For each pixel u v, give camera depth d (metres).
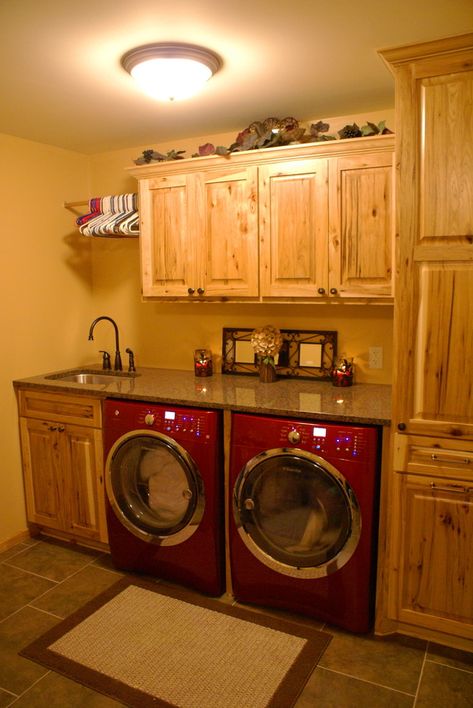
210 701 1.89
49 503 3.06
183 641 2.21
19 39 1.83
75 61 2.02
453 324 1.93
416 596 2.13
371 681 1.98
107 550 2.99
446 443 2.00
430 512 2.06
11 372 3.07
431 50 1.79
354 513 2.14
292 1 1.61
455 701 1.88
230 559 2.46
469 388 1.94
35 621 2.36
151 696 1.92
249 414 2.37
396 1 1.63
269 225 2.60
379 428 2.14
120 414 2.63
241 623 2.32
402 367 2.01
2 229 2.98
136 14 1.67
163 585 2.64
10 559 2.92
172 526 2.56
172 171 2.79
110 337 3.61
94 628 2.29
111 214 3.11
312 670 2.04
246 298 2.72
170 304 3.37
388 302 2.45
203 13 1.68
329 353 2.90
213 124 2.86
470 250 1.87
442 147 1.85
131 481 2.70
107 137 3.08
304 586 2.29
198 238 2.78
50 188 3.26
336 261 2.49
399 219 1.94
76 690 1.95
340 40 1.89
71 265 3.45
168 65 1.98
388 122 2.67
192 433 2.44
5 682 2.00
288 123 2.64
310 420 2.24
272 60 2.05
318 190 2.48
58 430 2.94
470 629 2.06
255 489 2.33
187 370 3.36
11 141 3.00
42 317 3.26
